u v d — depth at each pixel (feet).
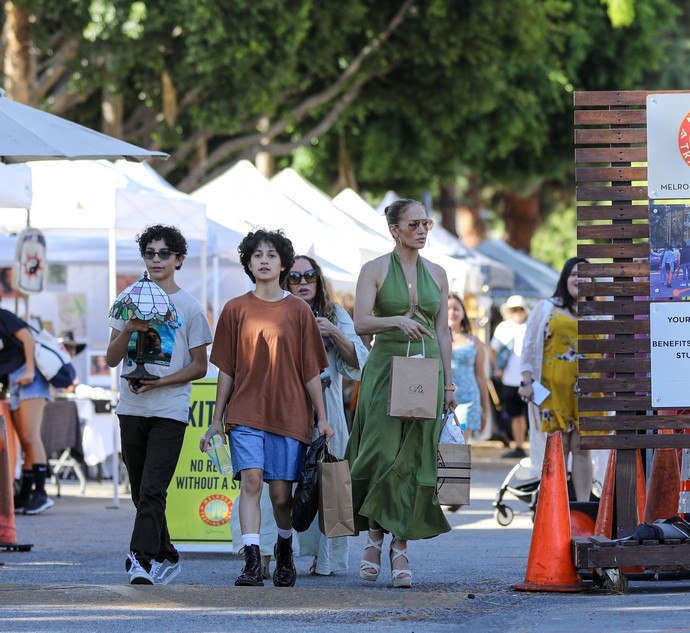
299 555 76.18
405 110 238.48
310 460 67.00
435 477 67.97
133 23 175.42
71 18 176.86
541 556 67.00
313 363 68.03
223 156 212.43
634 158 67.05
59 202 114.83
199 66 179.93
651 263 67.05
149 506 67.62
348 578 75.46
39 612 60.08
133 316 66.13
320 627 56.39
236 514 80.64
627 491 67.10
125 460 69.77
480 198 341.41
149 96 197.67
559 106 281.74
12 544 87.61
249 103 193.77
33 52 182.91
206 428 87.30
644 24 284.00
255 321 67.82
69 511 116.67
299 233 139.33
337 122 252.62
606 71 287.28
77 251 149.79
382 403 68.69
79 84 184.14
